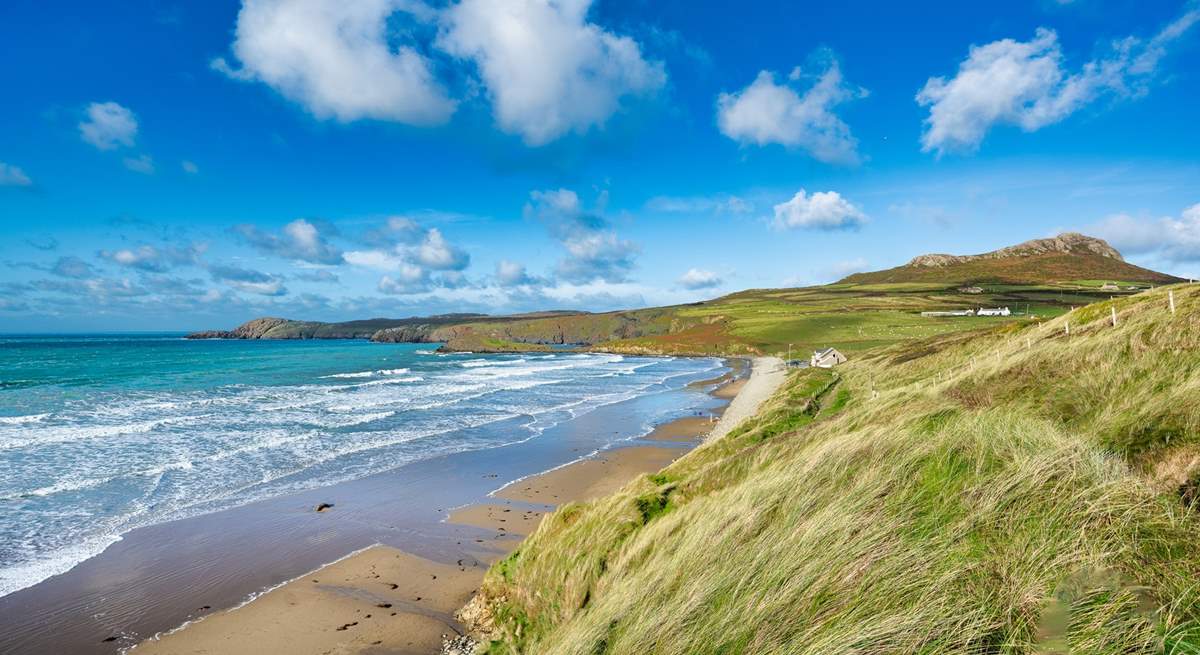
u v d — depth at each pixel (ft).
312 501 65.62
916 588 13.29
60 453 84.43
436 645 35.86
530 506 65.51
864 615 13.19
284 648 36.22
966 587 12.58
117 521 57.62
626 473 80.23
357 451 90.63
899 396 56.90
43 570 46.88
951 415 26.02
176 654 35.76
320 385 190.80
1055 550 12.78
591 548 32.12
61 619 39.65
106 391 161.27
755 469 40.75
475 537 55.57
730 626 15.58
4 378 194.49
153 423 108.47
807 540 17.39
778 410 81.10
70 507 61.21
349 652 35.55
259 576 46.52
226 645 36.63
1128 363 35.76
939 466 19.21
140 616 40.14
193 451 87.51
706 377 250.16
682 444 100.78
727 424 110.42
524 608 33.68
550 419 127.13
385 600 42.29
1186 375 27.45
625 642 18.03
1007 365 52.37
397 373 251.19
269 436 100.01
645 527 32.01
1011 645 10.75
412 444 97.19
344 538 54.80
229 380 200.64
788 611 14.79
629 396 174.50
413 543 53.78
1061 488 14.96
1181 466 17.03
